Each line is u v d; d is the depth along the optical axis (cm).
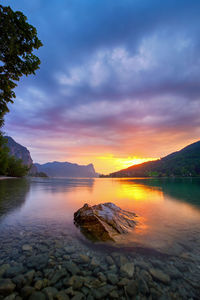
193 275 293
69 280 269
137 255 367
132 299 234
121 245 421
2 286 243
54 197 1338
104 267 312
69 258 344
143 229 559
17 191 1716
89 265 317
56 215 730
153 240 459
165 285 264
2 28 538
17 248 384
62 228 550
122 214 709
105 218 583
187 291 252
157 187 2620
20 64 643
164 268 314
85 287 254
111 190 2112
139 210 866
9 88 680
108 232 491
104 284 263
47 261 326
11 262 315
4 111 773
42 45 635
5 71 654
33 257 341
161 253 379
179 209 891
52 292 240
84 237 472
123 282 269
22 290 240
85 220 573
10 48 573
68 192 1791
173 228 570
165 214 778
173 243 438
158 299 235
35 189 2067
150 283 269
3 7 506
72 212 794
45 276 275
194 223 630
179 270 307
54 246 404
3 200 1107
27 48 617
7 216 694
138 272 298
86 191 1945
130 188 2484
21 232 502
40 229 536
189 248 407
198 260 347
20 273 279
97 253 373
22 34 576
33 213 762
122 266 316
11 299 224
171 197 1385
